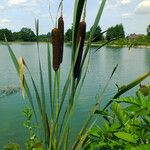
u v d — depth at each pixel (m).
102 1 2.39
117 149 2.71
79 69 2.51
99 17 2.41
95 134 2.80
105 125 2.92
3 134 13.23
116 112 2.96
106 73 39.81
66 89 2.50
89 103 18.77
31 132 4.33
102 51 107.44
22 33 144.12
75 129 11.94
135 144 2.58
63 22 2.53
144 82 20.72
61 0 2.52
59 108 2.53
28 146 4.14
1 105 19.23
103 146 2.78
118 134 2.62
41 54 77.19
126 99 2.69
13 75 35.88
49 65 2.51
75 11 2.29
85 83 29.48
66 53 78.50
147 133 2.69
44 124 2.57
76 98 2.51
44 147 2.61
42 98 2.53
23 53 81.69
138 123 2.87
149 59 68.75
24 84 2.47
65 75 31.31
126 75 38.31
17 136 12.89
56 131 2.58
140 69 46.28
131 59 68.50
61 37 2.51
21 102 19.81
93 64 54.38
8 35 136.50
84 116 15.23
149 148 2.30
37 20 2.43
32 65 48.56
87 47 2.50
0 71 40.66
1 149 11.30
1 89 25.00
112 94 20.17
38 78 30.38
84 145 2.79
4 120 15.66
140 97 2.70
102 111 2.74
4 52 93.44
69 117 2.51
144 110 2.63
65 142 2.57
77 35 2.45
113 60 64.88
